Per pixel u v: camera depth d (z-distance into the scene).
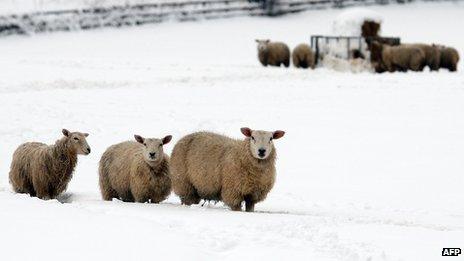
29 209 10.12
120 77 33.06
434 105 25.59
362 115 24.41
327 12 69.06
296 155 19.66
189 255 7.82
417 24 63.56
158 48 51.16
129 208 11.19
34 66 37.72
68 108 25.28
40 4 61.66
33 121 23.25
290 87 30.17
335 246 8.49
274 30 60.91
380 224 10.70
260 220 10.09
